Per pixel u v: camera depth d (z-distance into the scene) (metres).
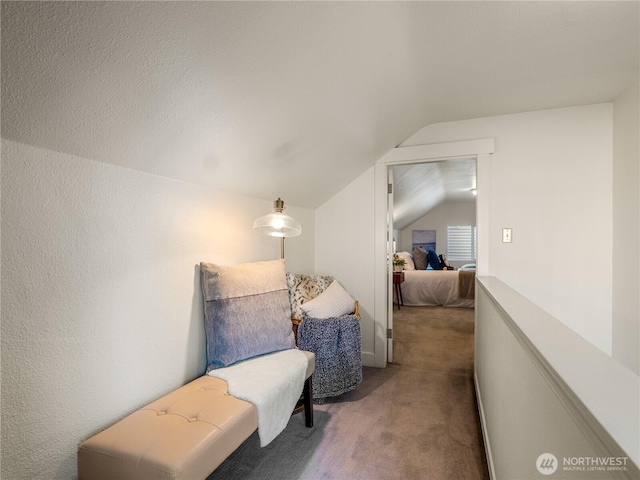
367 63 1.49
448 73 1.80
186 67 1.05
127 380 1.33
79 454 1.08
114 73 0.95
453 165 4.14
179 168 1.52
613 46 1.55
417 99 2.12
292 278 2.36
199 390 1.40
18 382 0.98
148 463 0.98
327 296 2.30
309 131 1.81
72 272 1.12
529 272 2.42
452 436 1.80
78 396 1.15
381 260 2.88
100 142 1.14
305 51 1.24
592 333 2.29
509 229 2.47
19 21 0.74
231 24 1.00
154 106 1.13
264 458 1.61
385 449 1.68
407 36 1.41
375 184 2.88
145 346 1.41
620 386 0.56
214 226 1.85
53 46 0.81
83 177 1.15
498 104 2.27
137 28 0.87
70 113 0.98
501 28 1.40
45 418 1.05
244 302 1.72
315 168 2.30
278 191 2.34
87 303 1.17
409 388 2.41
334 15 1.14
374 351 2.87
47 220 1.04
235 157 1.67
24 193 0.98
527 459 0.88
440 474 1.50
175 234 1.58
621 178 2.13
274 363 1.64
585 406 0.49
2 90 0.83
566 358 0.68
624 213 2.10
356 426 1.90
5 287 0.95
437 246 7.87
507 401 1.16
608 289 2.26
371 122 2.12
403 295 5.59
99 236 1.22
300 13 1.07
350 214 2.98
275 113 1.50
